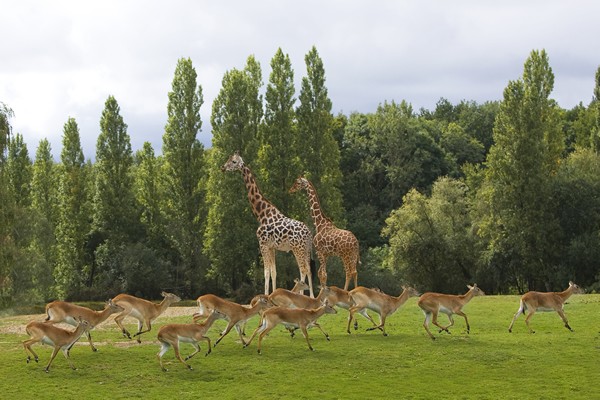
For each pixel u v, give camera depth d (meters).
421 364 17.50
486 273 52.75
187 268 55.94
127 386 15.84
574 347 19.17
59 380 16.30
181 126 56.31
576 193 48.75
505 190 48.84
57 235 58.34
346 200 76.56
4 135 31.81
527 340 20.08
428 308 20.52
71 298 55.44
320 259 30.97
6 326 23.98
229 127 52.22
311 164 52.62
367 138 82.69
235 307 19.27
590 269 47.94
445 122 94.19
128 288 54.66
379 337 20.70
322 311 19.31
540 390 15.39
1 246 33.06
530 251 48.66
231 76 52.41
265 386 15.75
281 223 30.14
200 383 16.05
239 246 50.47
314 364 17.53
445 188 55.50
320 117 53.06
